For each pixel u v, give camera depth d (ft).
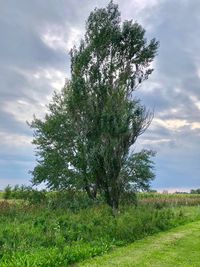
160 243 60.23
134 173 113.70
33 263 41.96
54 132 126.11
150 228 70.08
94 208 88.17
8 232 55.36
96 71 99.91
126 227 63.26
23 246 49.14
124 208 91.81
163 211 90.27
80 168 113.19
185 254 52.31
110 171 91.86
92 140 97.35
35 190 123.54
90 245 54.44
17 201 116.26
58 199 108.99
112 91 97.91
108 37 100.58
